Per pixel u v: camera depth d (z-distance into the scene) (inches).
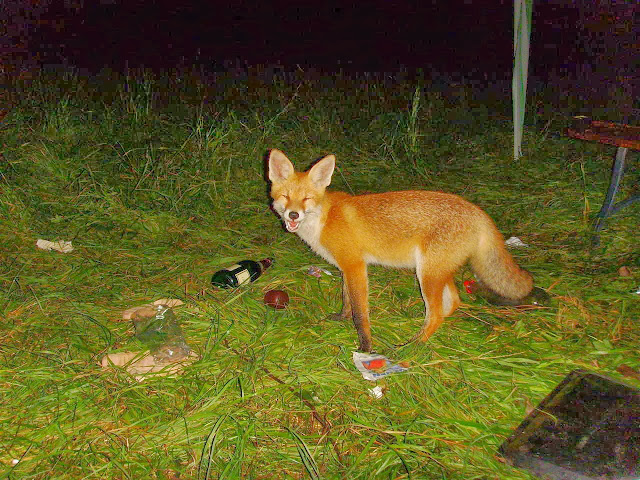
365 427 39.5
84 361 45.0
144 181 75.7
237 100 115.8
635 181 81.9
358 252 51.1
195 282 57.6
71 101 99.3
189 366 44.8
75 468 36.0
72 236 64.5
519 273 52.3
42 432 38.3
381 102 115.3
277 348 47.8
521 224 73.3
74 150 79.9
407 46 171.6
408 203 50.4
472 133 102.5
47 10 185.3
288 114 103.4
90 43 159.2
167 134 90.9
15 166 74.0
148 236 66.6
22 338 47.6
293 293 57.2
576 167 87.4
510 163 90.0
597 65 146.1
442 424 40.4
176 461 36.9
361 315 49.8
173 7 203.9
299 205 49.8
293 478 36.1
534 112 113.0
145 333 48.0
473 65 153.3
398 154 92.3
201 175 78.8
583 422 39.6
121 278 57.6
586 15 182.5
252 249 64.8
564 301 55.7
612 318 53.2
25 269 57.8
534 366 46.3
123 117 94.7
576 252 65.9
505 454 37.7
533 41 166.1
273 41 174.4
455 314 54.3
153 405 41.2
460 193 81.3
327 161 50.3
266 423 40.0
